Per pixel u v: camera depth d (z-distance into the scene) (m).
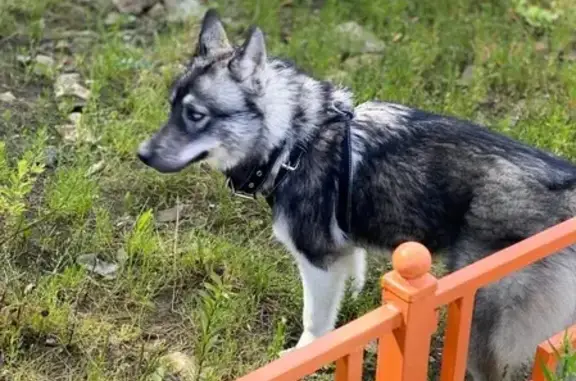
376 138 2.40
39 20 3.48
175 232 2.76
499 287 2.25
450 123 2.40
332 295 2.48
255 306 2.59
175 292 2.62
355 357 1.94
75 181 2.77
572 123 3.16
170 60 3.38
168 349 2.49
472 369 2.33
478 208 2.31
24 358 2.43
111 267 2.66
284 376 1.87
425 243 2.39
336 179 2.40
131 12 3.61
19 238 2.67
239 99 2.41
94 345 2.47
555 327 2.26
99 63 3.29
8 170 2.80
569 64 3.42
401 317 1.95
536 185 2.29
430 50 3.42
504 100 3.31
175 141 2.43
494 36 3.50
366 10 3.62
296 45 3.40
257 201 2.88
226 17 3.60
